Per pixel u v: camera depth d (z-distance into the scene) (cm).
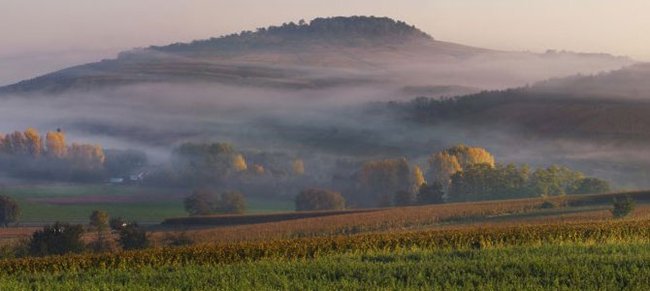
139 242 7819
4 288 3042
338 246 4528
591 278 2956
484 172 16925
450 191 17088
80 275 3584
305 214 12900
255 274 3231
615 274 2998
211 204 15400
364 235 4994
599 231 4953
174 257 4212
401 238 4744
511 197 16525
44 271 3894
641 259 3334
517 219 10706
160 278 3300
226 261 4188
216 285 3041
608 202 12531
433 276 3117
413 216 11838
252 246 4381
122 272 3550
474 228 5334
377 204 18312
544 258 3416
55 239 7244
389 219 11600
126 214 17125
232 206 15462
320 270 3334
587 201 12738
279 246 4400
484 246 4275
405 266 3356
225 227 11388
